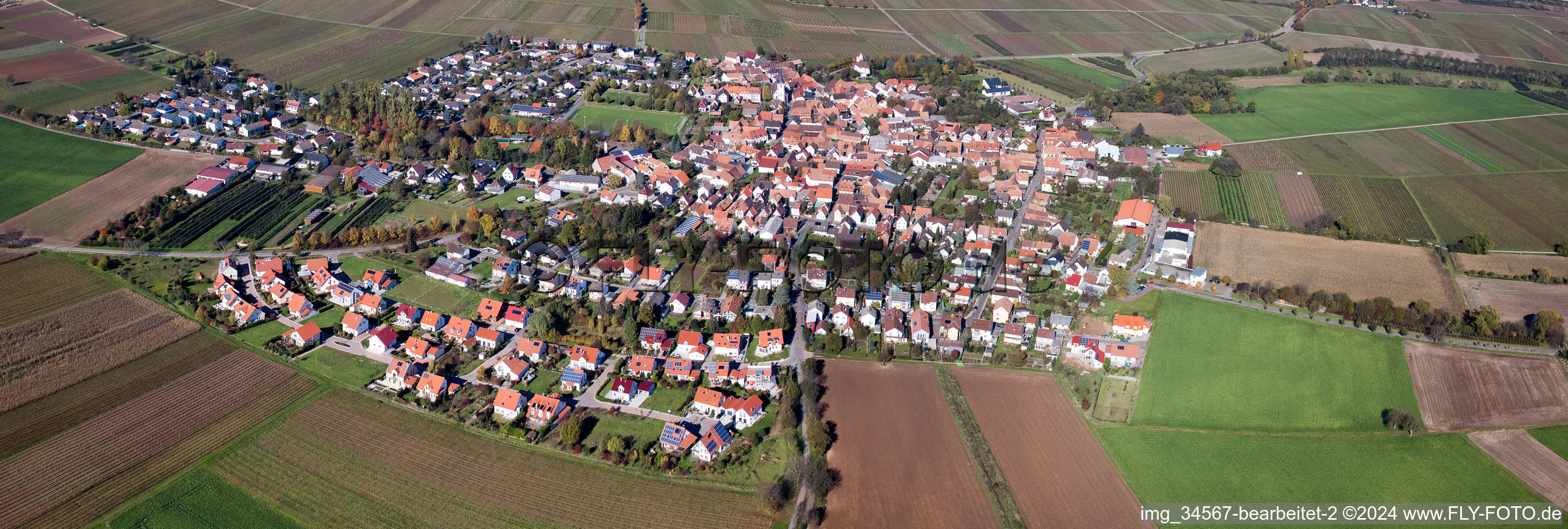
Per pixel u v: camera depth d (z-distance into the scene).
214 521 140.00
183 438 158.00
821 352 188.50
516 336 192.62
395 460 154.12
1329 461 161.75
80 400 166.75
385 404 168.88
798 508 144.50
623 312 197.12
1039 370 185.50
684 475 151.75
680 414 167.50
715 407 167.12
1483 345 198.25
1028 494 150.75
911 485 151.25
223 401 168.12
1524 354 194.38
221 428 161.00
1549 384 183.75
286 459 153.75
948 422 167.75
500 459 155.00
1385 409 175.88
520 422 164.00
